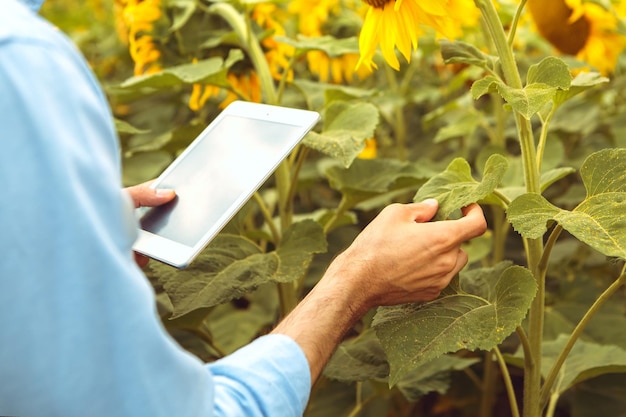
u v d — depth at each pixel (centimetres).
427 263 113
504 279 122
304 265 146
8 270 71
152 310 78
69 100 75
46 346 72
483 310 119
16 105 72
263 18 205
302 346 102
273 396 93
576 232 107
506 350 222
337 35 267
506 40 125
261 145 130
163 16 207
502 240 232
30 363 73
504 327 114
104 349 75
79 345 73
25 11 77
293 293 172
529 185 128
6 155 71
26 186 71
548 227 125
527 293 117
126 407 76
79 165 74
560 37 226
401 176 174
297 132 129
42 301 72
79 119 75
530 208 116
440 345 114
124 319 75
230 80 203
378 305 116
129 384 76
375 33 136
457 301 123
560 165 259
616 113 278
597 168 119
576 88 133
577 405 208
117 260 75
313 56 234
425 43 267
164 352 79
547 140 232
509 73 125
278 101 184
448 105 247
